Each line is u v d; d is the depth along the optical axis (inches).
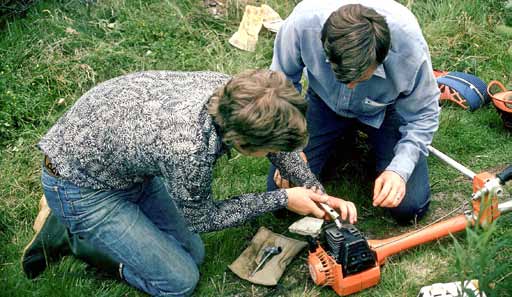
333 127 116.3
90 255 104.0
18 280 105.2
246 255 109.2
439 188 123.3
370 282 100.4
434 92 101.7
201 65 154.6
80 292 103.7
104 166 88.7
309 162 117.6
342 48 82.3
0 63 152.0
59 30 161.0
